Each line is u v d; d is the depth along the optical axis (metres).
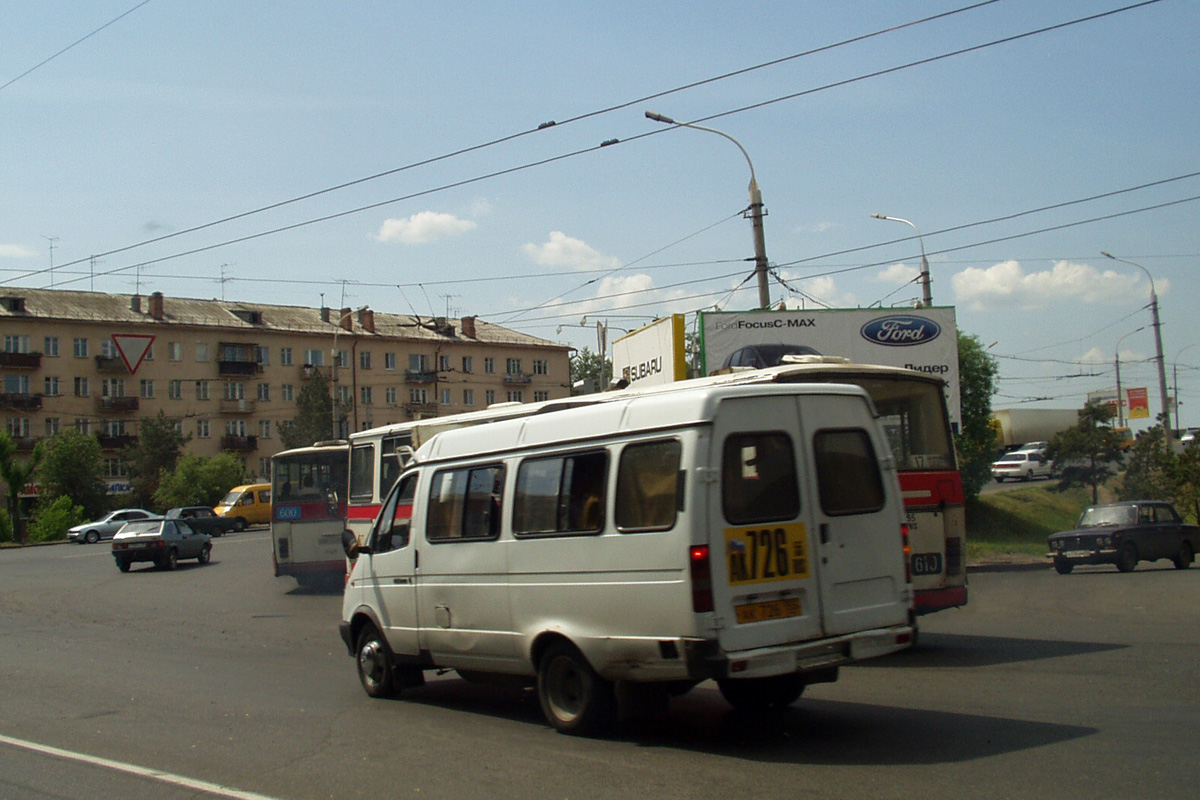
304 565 22.23
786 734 7.29
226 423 72.81
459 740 7.53
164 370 70.69
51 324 67.81
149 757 7.27
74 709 9.30
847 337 21.14
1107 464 40.69
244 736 7.90
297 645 13.77
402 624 9.16
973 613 15.10
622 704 7.15
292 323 76.88
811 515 7.01
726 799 5.68
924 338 21.33
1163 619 13.39
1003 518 37.25
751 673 6.48
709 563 6.54
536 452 7.94
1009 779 5.80
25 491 64.31
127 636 15.14
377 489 18.16
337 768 6.77
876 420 7.55
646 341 22.97
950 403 21.30
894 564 7.34
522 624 7.83
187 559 32.19
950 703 8.23
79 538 49.75
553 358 83.88
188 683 10.64
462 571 8.45
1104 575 21.52
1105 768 5.94
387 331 78.62
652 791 5.91
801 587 6.85
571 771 6.45
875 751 6.65
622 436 7.21
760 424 6.94
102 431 68.81
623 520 7.08
